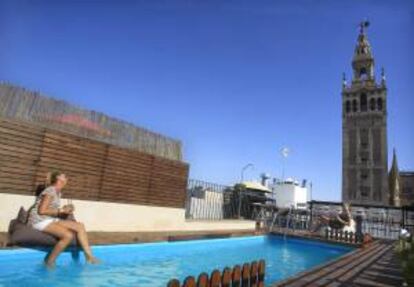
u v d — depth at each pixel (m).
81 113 11.16
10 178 8.92
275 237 19.81
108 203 11.90
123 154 12.53
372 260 10.92
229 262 11.45
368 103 95.19
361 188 92.12
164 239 12.02
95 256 9.22
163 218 14.41
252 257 13.10
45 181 9.76
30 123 9.42
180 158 15.70
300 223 23.52
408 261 6.46
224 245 15.56
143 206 13.41
